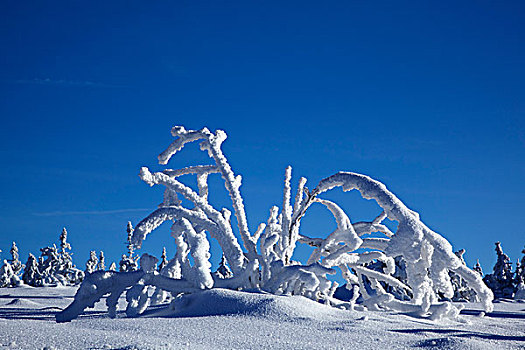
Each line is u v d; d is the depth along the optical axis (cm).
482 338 735
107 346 552
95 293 1005
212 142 1292
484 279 3222
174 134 1350
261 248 1155
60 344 563
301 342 645
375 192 1112
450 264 1070
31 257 3591
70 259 3797
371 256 1303
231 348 593
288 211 1253
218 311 893
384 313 1066
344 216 1239
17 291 2569
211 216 1195
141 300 1020
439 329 807
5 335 598
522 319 1221
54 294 2323
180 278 1172
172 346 561
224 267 3008
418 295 1166
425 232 1081
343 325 782
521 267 3073
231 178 1283
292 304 889
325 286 1120
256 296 921
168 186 1221
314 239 1361
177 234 1105
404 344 646
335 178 1190
